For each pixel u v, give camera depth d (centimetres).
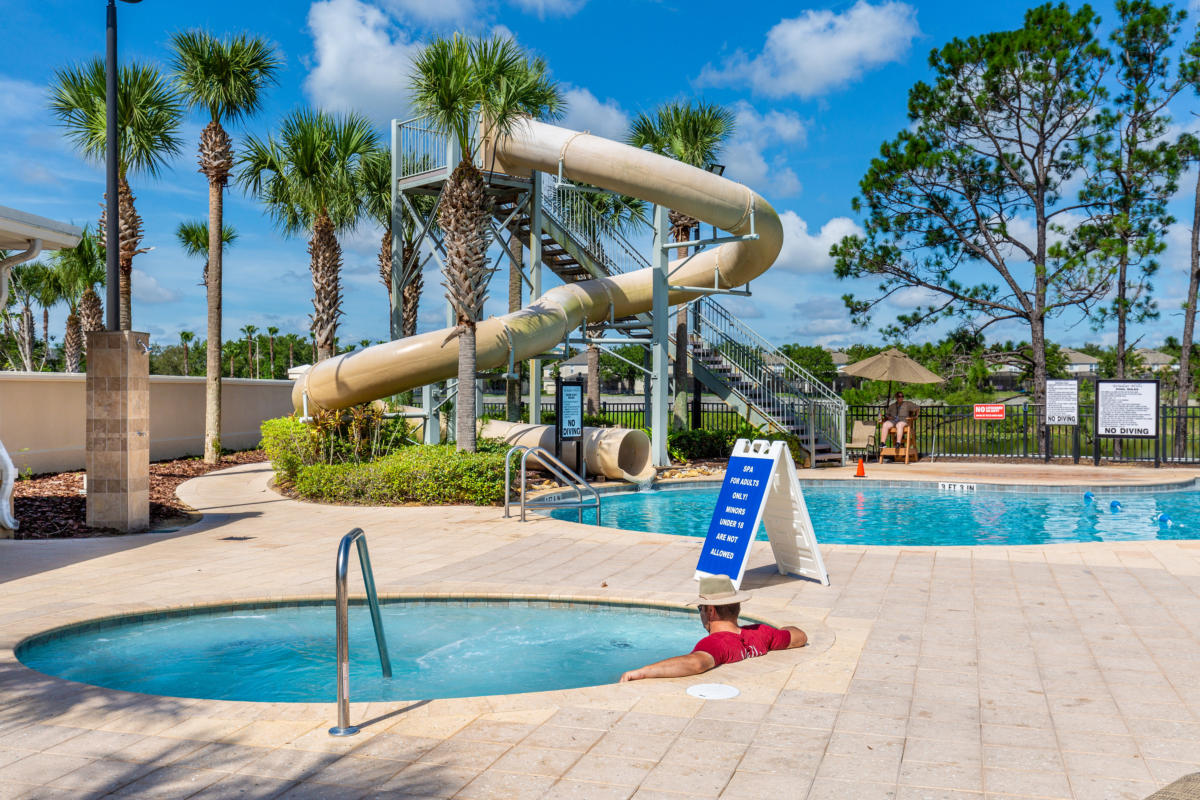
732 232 1811
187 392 2170
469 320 1480
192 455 2178
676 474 1848
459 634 699
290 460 1580
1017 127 2458
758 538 1206
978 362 2639
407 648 663
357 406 1678
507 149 1752
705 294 2158
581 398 1689
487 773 376
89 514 1116
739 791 358
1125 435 2134
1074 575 852
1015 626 650
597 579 844
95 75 1730
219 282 1933
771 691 491
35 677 516
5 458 1073
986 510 1555
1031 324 2520
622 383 6688
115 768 381
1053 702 473
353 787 361
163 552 987
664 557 962
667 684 502
